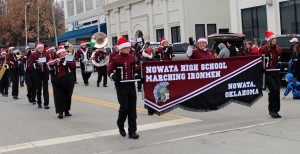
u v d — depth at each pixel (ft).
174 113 37.63
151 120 34.71
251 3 92.02
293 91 44.29
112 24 151.64
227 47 52.75
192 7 111.45
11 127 35.29
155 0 122.42
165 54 51.21
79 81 81.46
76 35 170.60
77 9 185.78
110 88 65.21
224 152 23.65
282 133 27.35
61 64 37.88
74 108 44.68
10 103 52.24
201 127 30.86
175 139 27.45
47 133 31.89
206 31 113.70
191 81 33.06
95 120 36.42
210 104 33.55
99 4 158.30
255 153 23.07
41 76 45.34
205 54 34.55
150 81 32.19
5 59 59.06
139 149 25.46
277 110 33.22
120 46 27.76
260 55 33.86
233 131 28.78
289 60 52.80
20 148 27.40
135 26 134.62
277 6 85.35
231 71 33.83
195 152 24.03
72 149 26.32
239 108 38.93
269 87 32.94
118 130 31.45
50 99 54.29
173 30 116.67
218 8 114.83
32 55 45.11
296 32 81.71
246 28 94.58
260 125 30.32
